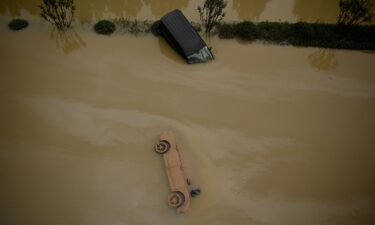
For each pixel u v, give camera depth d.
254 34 15.92
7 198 10.93
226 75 14.61
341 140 12.77
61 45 15.41
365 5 17.12
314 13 17.22
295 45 15.88
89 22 16.33
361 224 10.88
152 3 17.39
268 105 13.66
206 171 11.78
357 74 14.91
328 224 10.84
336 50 15.83
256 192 11.38
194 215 10.83
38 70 14.40
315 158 12.27
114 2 17.30
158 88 14.04
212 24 15.86
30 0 17.17
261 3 17.47
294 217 10.93
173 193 10.95
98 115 13.06
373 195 11.48
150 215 10.80
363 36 15.99
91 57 14.99
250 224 10.73
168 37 15.12
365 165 12.17
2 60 14.65
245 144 12.51
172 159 11.73
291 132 12.91
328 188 11.55
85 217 10.68
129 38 15.80
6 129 12.51
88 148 12.16
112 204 10.97
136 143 12.38
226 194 11.30
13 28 15.78
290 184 11.59
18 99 13.40
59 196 11.06
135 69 14.66
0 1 17.05
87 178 11.48
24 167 11.63
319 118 13.36
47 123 12.74
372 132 13.05
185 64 14.95
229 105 13.60
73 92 13.73
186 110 13.38
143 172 11.67
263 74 14.71
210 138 12.61
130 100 13.59
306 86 14.38
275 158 12.20
